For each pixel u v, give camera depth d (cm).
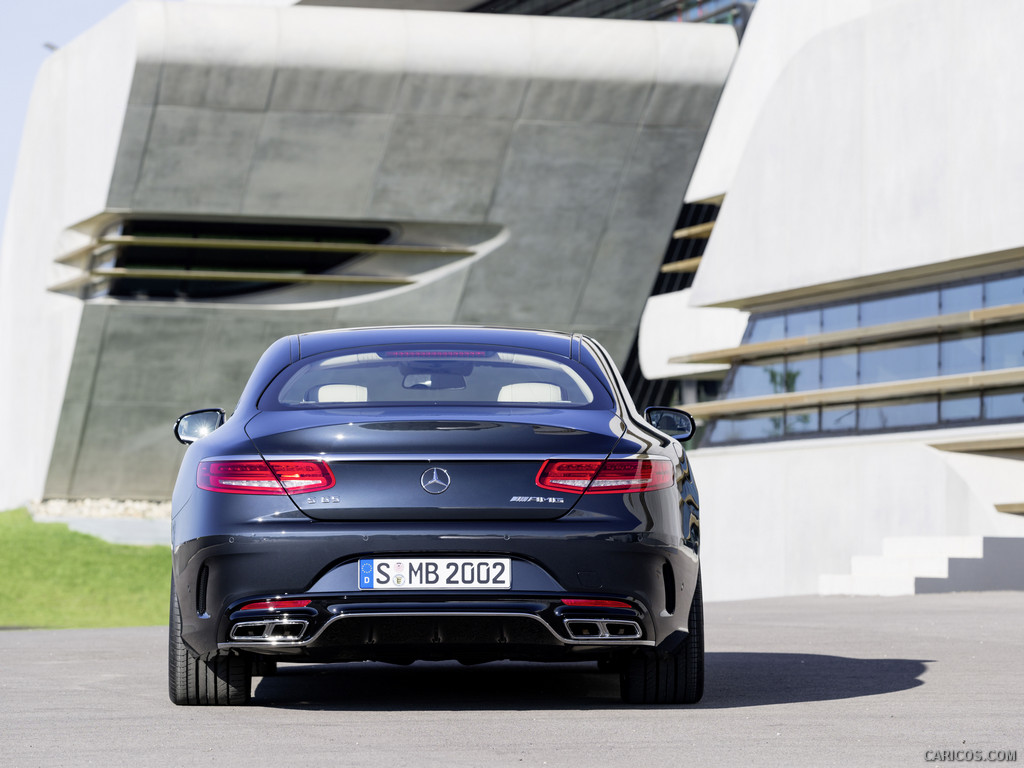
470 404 897
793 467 4428
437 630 835
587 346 1022
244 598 839
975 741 737
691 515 909
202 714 887
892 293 4197
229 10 5628
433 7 7375
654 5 6519
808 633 1717
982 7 3759
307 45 5666
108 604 5700
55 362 6612
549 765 659
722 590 4694
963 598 2719
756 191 4556
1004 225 3650
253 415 908
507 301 6397
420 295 6328
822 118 4284
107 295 6197
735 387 4803
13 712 907
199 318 6231
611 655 895
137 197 5834
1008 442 3759
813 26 5209
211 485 860
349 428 852
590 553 837
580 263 6350
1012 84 3662
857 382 4272
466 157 6003
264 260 6247
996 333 3825
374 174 5947
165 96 5606
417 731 790
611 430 879
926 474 3959
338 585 830
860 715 854
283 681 1120
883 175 4047
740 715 856
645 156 6162
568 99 5981
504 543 830
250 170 5822
